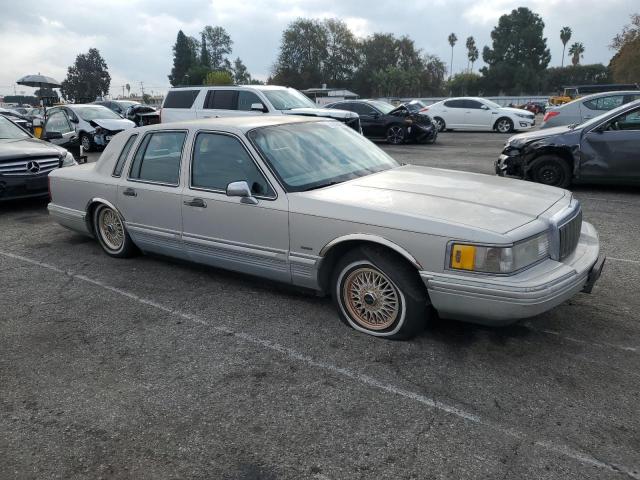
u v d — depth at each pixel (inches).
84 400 123.2
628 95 485.4
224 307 172.2
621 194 333.4
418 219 132.9
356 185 161.0
